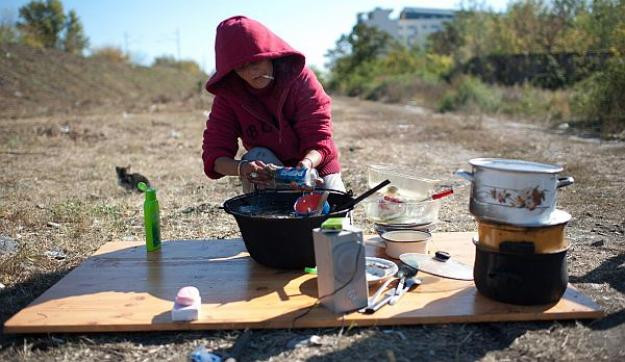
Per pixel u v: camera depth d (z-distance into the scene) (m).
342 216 2.66
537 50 19.16
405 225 3.21
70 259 3.36
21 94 19.02
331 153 3.12
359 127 11.86
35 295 2.82
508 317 2.33
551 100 12.90
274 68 3.06
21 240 3.70
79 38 32.59
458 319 2.33
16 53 23.42
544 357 2.09
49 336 2.31
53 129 10.38
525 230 2.28
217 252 3.16
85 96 21.62
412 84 24.16
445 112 15.88
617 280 2.84
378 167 3.58
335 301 2.34
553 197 2.31
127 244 3.34
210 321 2.31
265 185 3.00
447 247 3.17
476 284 2.52
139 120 13.21
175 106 18.09
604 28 11.97
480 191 2.38
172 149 8.49
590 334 2.25
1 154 7.75
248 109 3.11
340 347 2.18
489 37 22.08
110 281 2.74
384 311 2.37
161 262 3.00
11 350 2.24
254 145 3.25
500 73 19.78
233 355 2.11
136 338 2.31
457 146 8.50
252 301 2.49
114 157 7.62
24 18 31.67
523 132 10.02
